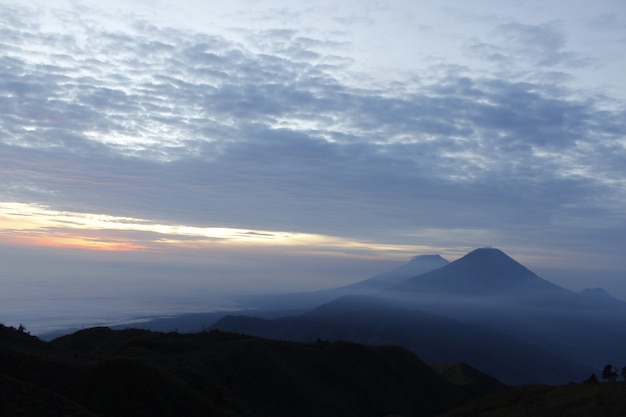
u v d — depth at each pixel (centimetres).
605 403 3747
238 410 4575
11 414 2756
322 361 6750
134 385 3862
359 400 6150
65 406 3083
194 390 4225
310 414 5250
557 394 4353
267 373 5669
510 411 4266
